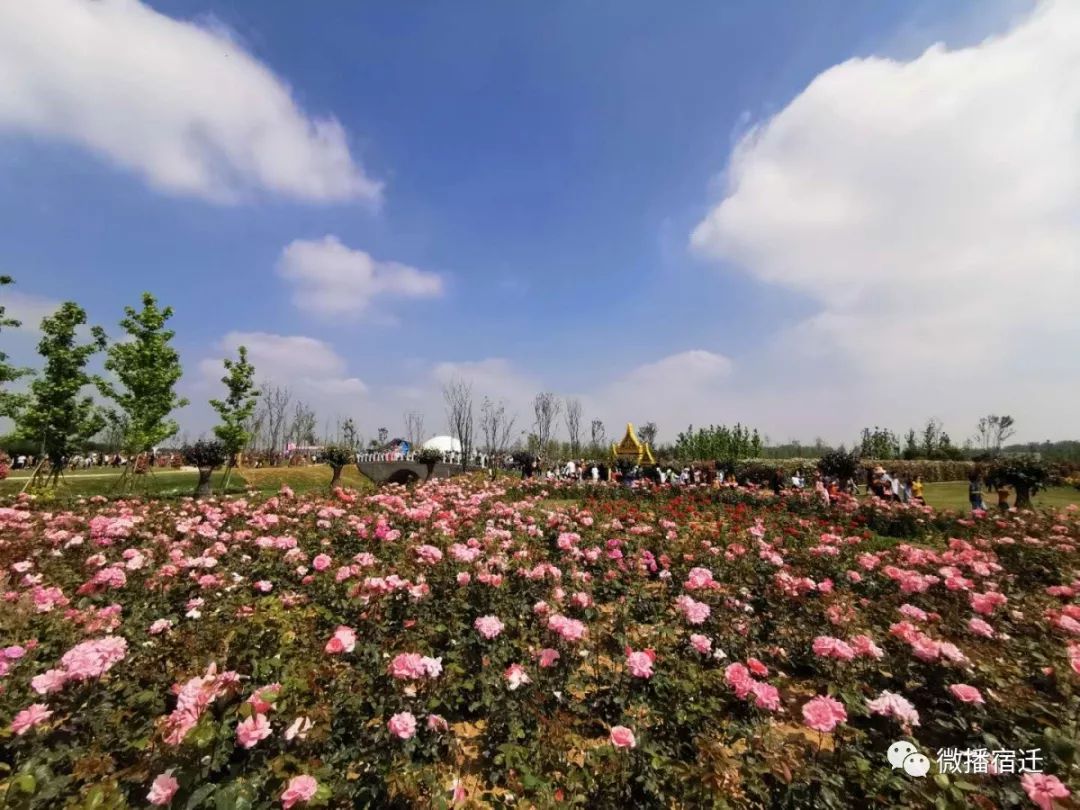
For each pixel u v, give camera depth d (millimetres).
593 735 3246
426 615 4441
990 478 14312
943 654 3379
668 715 3084
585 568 6438
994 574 6289
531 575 5016
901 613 4543
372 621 4098
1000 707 3049
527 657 3811
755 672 3273
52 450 15141
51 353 14750
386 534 6477
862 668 3779
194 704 2352
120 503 10102
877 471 18875
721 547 7203
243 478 26594
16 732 2414
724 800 2346
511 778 2799
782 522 9789
